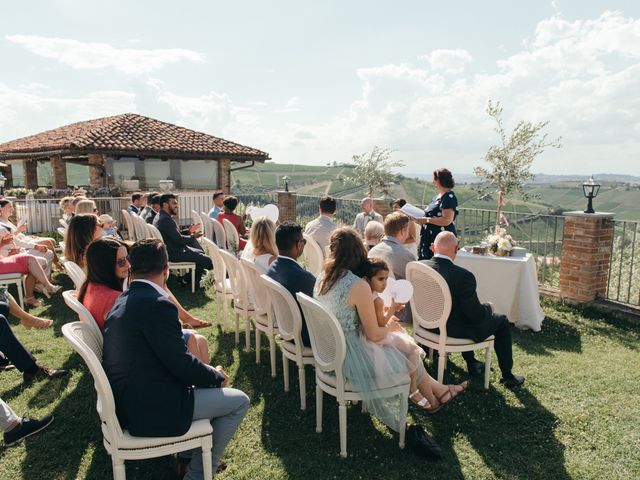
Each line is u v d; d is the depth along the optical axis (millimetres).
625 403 3660
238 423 2582
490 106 10672
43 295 6359
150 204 8430
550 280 6996
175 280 7371
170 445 2342
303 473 2809
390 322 3389
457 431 3258
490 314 3781
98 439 3113
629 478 2781
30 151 18391
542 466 2891
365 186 18984
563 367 4309
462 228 7762
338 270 2963
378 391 2908
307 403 3615
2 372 4047
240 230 7703
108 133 17828
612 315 5750
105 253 2891
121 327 2283
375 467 2865
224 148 19578
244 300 4496
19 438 3059
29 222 12289
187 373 2303
